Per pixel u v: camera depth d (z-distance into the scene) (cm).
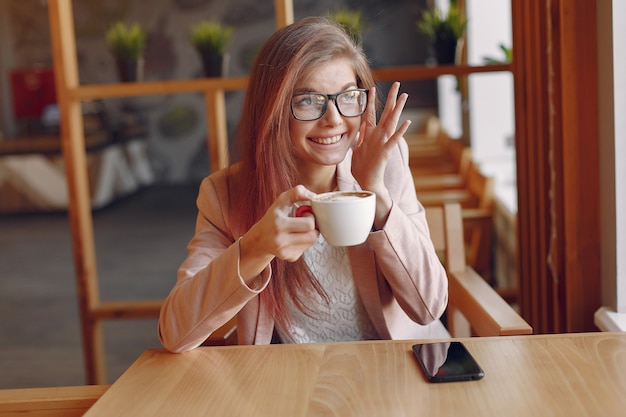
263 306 148
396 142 131
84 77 1012
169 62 1019
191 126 1029
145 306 283
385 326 154
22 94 898
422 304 146
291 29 140
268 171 141
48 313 445
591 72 171
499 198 375
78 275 281
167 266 554
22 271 556
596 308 179
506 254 349
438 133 560
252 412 98
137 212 799
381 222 138
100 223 743
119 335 397
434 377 104
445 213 176
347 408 98
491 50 527
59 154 810
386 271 143
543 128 205
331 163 140
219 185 154
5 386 325
